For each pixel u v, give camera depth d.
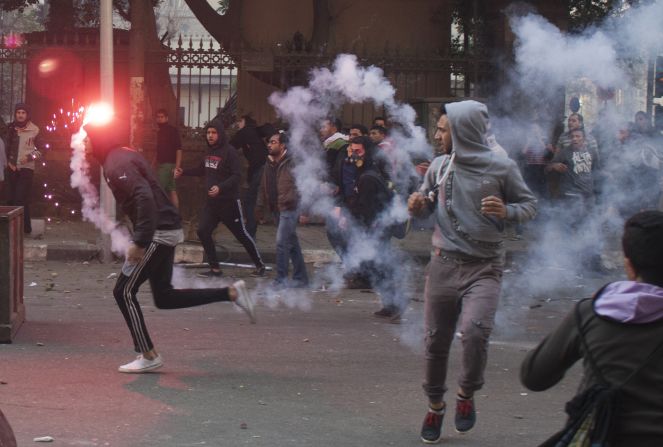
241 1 21.61
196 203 19.00
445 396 7.18
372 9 21.80
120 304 7.54
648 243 3.24
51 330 9.23
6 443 3.76
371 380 7.60
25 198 15.85
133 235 7.27
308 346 8.83
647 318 3.16
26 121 15.89
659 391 3.10
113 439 5.86
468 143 5.97
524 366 3.42
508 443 6.02
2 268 8.57
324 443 5.92
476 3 19.80
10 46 18.98
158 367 7.68
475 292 5.85
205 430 6.11
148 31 20.17
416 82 20.62
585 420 3.12
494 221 5.88
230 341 8.96
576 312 3.30
